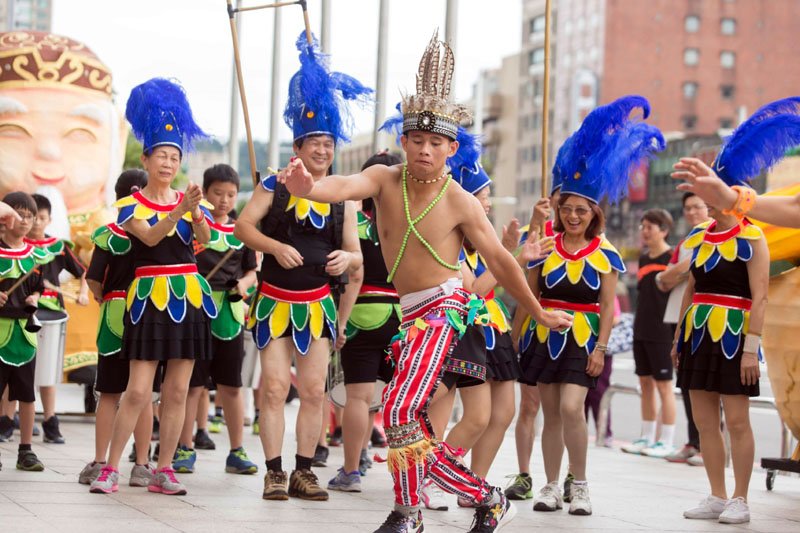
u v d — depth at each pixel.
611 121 7.80
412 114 5.78
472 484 5.88
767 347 8.82
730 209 6.30
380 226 5.97
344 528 6.65
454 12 11.95
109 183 13.41
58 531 6.06
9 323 8.43
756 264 7.59
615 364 37.09
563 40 92.44
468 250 7.67
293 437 11.99
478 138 7.87
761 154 7.48
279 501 7.54
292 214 7.60
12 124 12.88
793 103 7.64
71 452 9.83
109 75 13.48
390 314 8.11
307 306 7.65
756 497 9.11
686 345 7.89
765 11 93.88
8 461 8.98
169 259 7.67
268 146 18.02
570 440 7.79
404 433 5.66
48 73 13.05
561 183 8.10
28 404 8.49
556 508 7.90
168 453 7.69
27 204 8.55
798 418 8.79
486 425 7.21
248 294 11.23
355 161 76.81
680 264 11.27
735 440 7.74
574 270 7.92
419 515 5.86
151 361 7.64
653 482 9.73
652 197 75.19
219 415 12.63
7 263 8.43
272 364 7.64
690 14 92.38
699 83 92.81
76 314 12.55
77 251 12.82
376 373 8.25
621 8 90.75
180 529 6.33
